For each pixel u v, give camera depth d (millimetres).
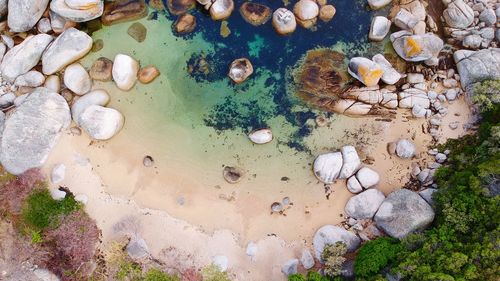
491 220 14594
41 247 16859
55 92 18125
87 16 18328
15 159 17375
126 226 17453
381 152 17906
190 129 18391
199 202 17734
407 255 14906
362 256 15641
